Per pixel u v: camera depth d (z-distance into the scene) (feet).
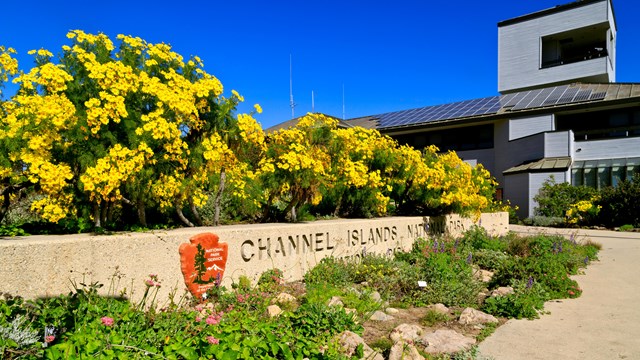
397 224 32.71
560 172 73.67
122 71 16.96
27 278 13.29
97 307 11.87
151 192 18.16
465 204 38.17
